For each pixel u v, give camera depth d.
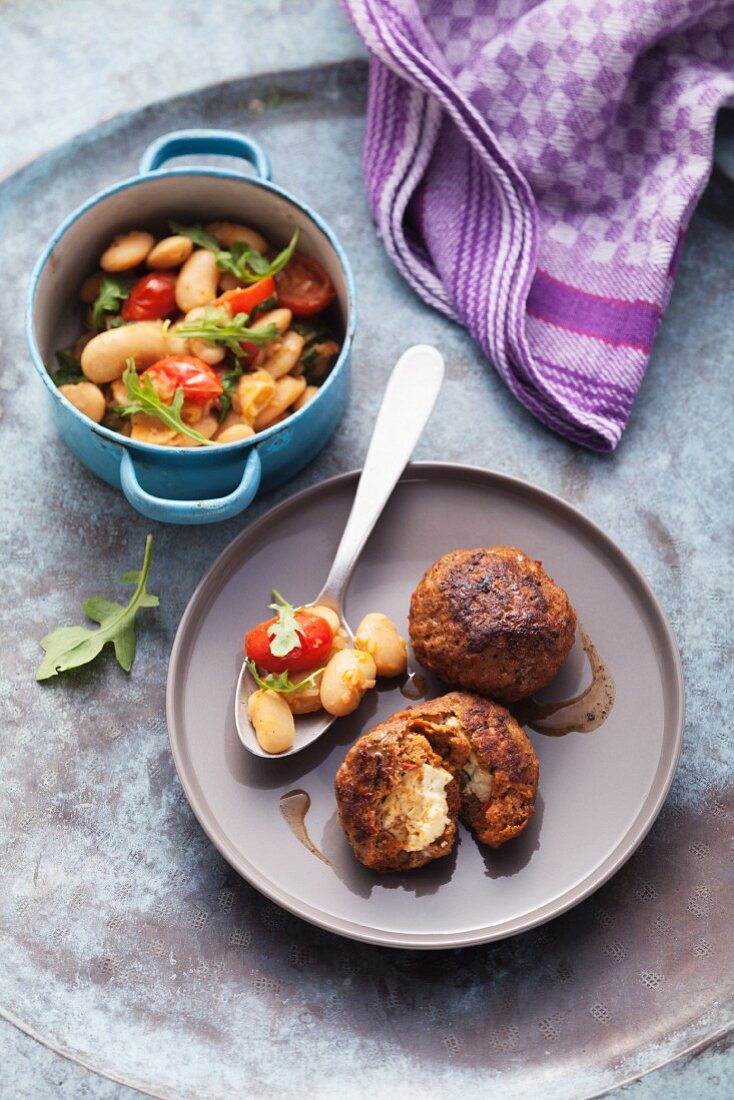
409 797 0.61
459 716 0.62
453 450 0.72
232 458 0.65
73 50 0.79
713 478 0.72
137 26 0.80
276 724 0.62
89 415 0.67
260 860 0.62
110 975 0.63
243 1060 0.62
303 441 0.68
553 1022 0.63
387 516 0.69
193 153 0.71
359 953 0.63
